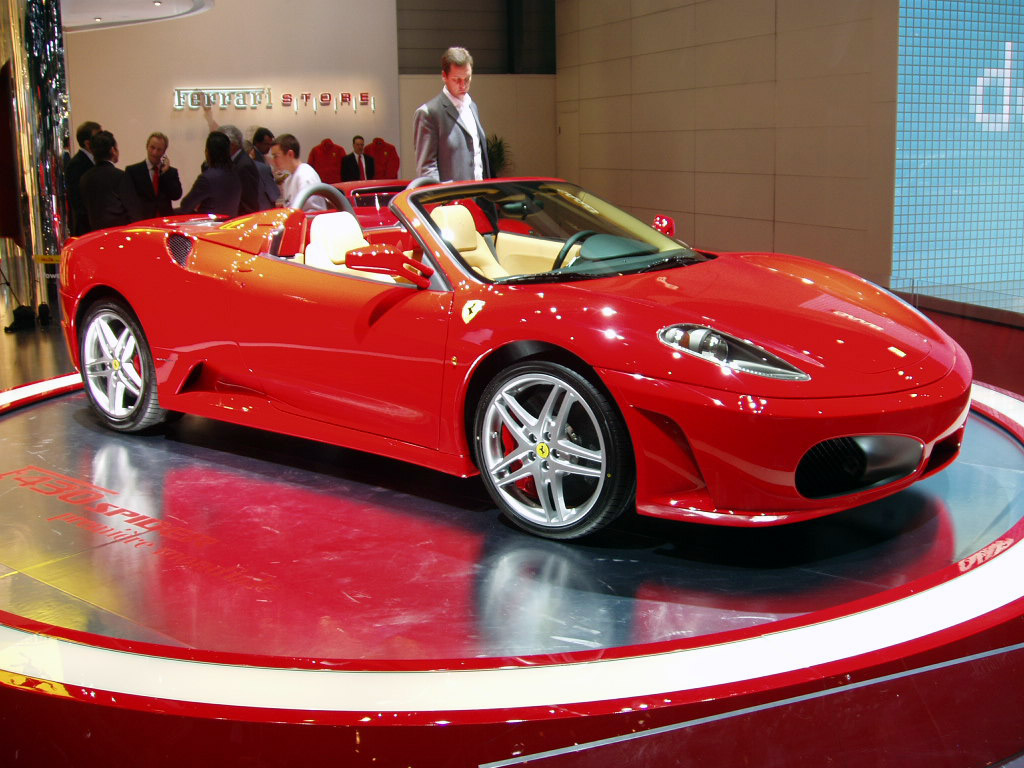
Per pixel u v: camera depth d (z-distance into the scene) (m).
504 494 2.88
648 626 2.27
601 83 12.30
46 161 6.78
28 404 4.48
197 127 12.56
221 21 12.36
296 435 3.39
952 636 2.05
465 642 2.22
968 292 4.67
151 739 1.86
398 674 2.00
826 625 2.15
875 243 7.77
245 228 3.63
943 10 7.24
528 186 3.56
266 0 12.42
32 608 2.45
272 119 12.70
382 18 12.83
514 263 3.38
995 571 2.38
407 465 3.51
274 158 7.22
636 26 11.22
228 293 3.50
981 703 1.98
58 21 6.84
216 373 3.62
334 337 3.19
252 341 3.44
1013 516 2.82
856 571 2.53
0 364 5.56
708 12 9.68
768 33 8.79
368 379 3.12
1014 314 4.42
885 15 7.31
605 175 12.50
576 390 2.62
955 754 1.91
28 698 1.93
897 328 2.82
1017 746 1.93
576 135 13.27
